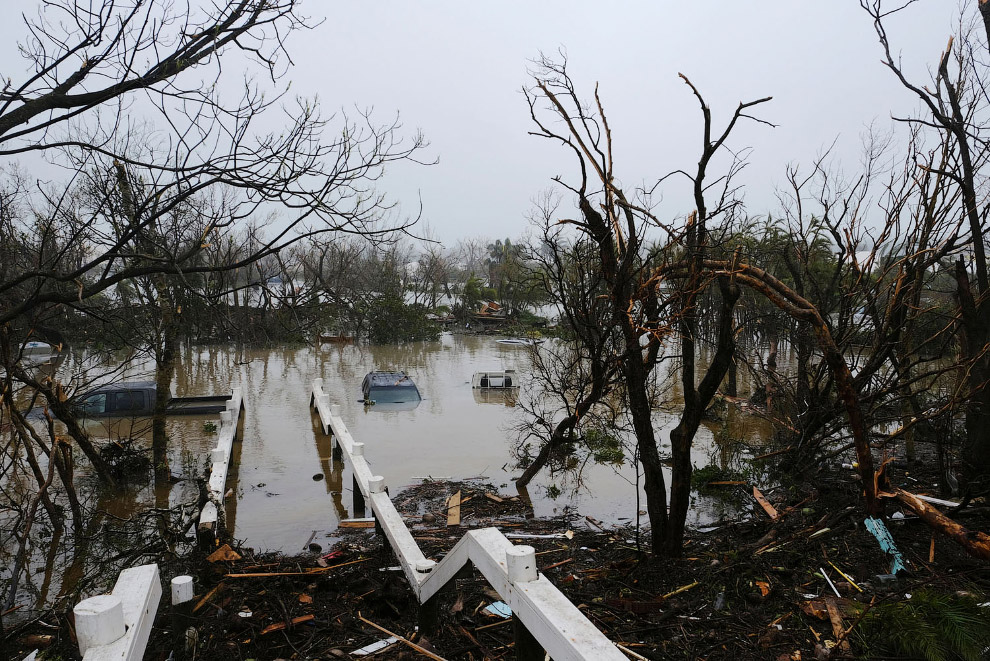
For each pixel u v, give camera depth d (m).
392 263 37.41
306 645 4.59
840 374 5.52
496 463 11.52
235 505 9.41
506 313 37.72
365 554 6.52
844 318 8.65
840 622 4.75
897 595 5.11
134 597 2.90
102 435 13.15
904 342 8.17
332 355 27.58
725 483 9.66
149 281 10.93
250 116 4.56
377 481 7.53
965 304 7.67
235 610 5.11
